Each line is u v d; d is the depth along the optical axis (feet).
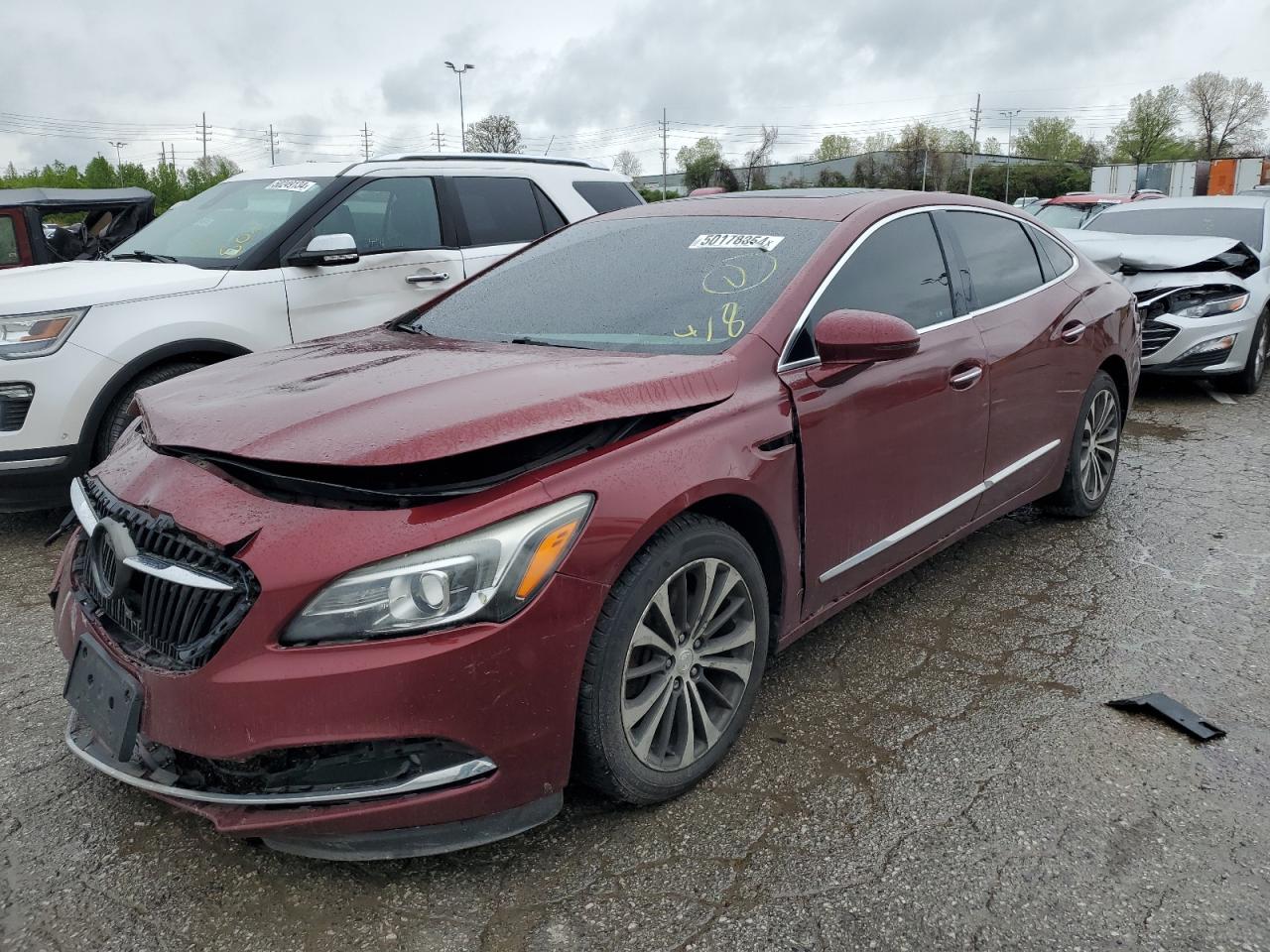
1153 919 7.06
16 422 14.61
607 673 7.53
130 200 31.96
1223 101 314.35
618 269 11.14
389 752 6.88
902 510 10.78
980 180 257.34
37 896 7.42
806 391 9.30
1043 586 13.24
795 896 7.33
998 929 6.98
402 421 7.38
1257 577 13.50
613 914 7.18
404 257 19.04
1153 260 25.20
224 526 6.97
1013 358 12.33
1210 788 8.63
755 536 9.11
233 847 7.98
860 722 9.81
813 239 10.50
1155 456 20.06
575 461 7.52
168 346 15.71
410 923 7.13
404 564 6.72
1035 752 9.23
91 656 7.70
